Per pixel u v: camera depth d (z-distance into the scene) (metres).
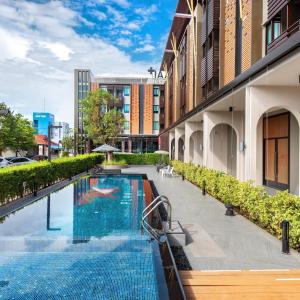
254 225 7.37
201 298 3.69
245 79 8.80
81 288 4.24
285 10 10.09
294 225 5.52
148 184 15.63
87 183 16.80
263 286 4.02
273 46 10.80
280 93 9.00
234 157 17.75
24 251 5.60
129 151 46.78
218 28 17.47
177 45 31.25
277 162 14.02
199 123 20.69
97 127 32.19
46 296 4.07
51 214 9.16
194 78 22.64
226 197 9.67
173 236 6.00
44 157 38.88
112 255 5.37
